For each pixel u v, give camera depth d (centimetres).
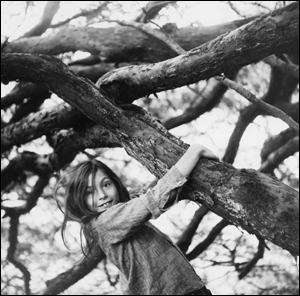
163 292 246
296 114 611
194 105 645
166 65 345
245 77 644
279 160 614
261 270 657
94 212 263
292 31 300
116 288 664
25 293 667
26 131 542
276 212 259
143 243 253
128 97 360
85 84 346
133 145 320
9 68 371
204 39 554
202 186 278
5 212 653
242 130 603
